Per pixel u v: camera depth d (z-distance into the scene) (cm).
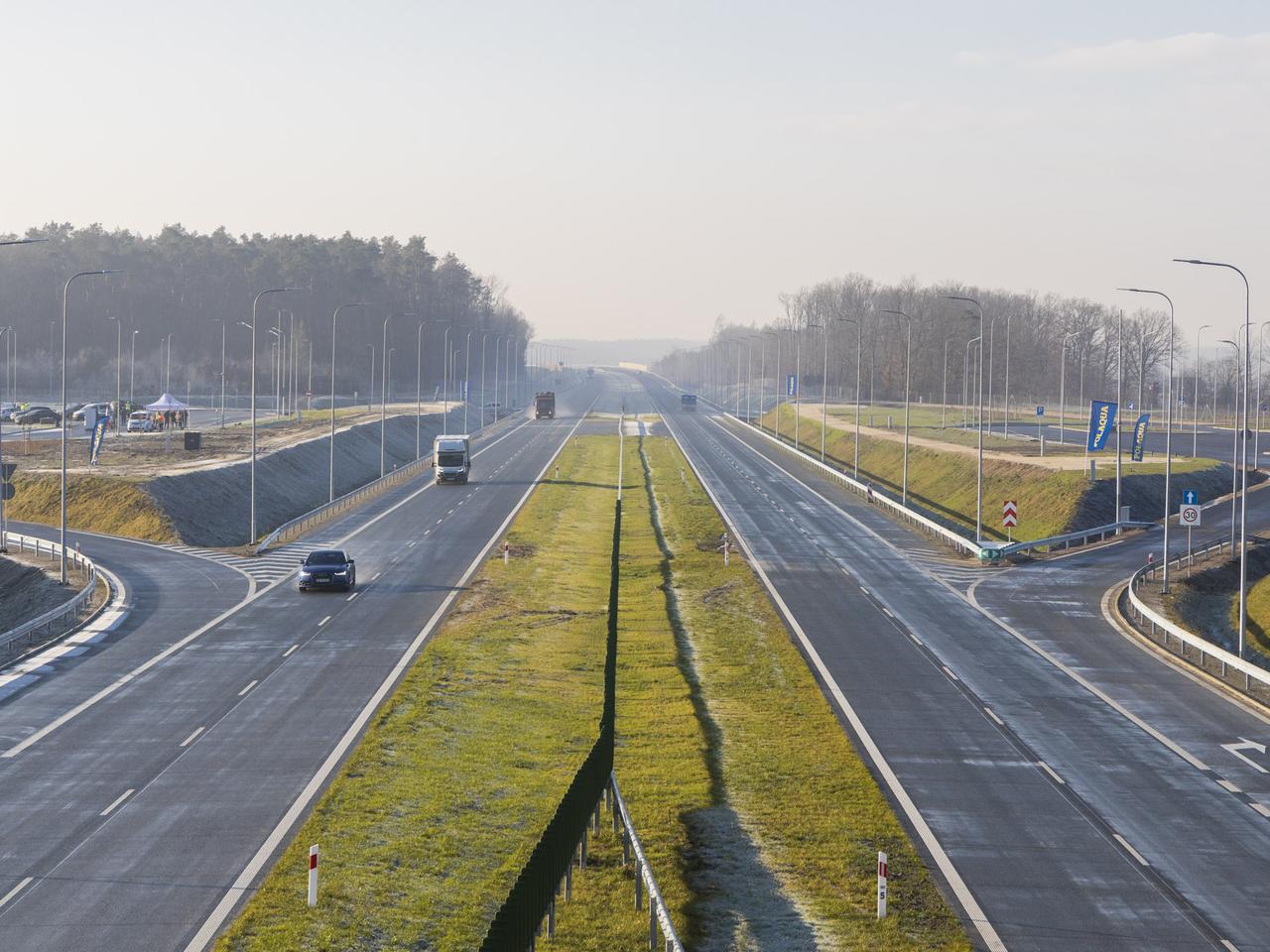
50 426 14875
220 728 3744
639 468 12644
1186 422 16725
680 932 2323
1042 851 2797
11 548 7594
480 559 7106
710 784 3238
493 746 3597
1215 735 3809
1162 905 2484
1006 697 4250
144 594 6047
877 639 5169
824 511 9506
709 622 5494
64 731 3706
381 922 2370
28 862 2659
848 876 2625
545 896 2248
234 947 2233
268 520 9400
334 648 4862
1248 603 6519
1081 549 7700
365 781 3212
